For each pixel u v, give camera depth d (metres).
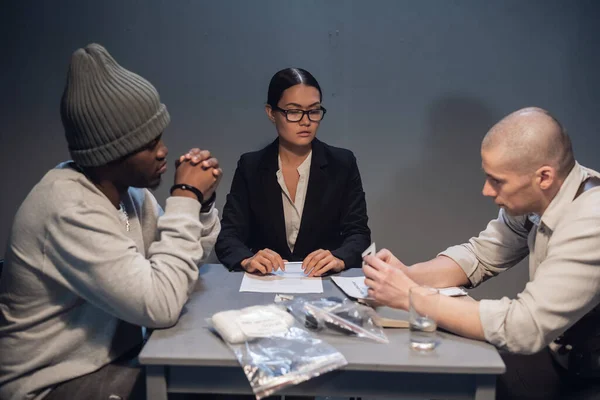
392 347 1.33
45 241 1.40
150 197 1.78
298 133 2.19
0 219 2.91
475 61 2.78
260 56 2.78
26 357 1.46
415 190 2.89
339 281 1.79
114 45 2.79
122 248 1.39
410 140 2.85
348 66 2.79
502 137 1.46
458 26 2.76
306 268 1.90
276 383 1.21
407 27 2.76
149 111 1.44
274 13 2.75
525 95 2.81
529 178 1.46
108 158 1.42
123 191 1.56
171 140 2.87
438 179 2.88
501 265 1.86
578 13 2.74
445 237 2.93
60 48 2.79
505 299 1.42
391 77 2.80
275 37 2.77
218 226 1.87
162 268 1.43
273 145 2.35
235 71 2.80
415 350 1.31
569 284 1.36
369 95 2.82
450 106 2.82
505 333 1.36
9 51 2.79
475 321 1.37
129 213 1.64
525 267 2.95
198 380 1.31
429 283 1.78
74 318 1.48
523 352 1.38
